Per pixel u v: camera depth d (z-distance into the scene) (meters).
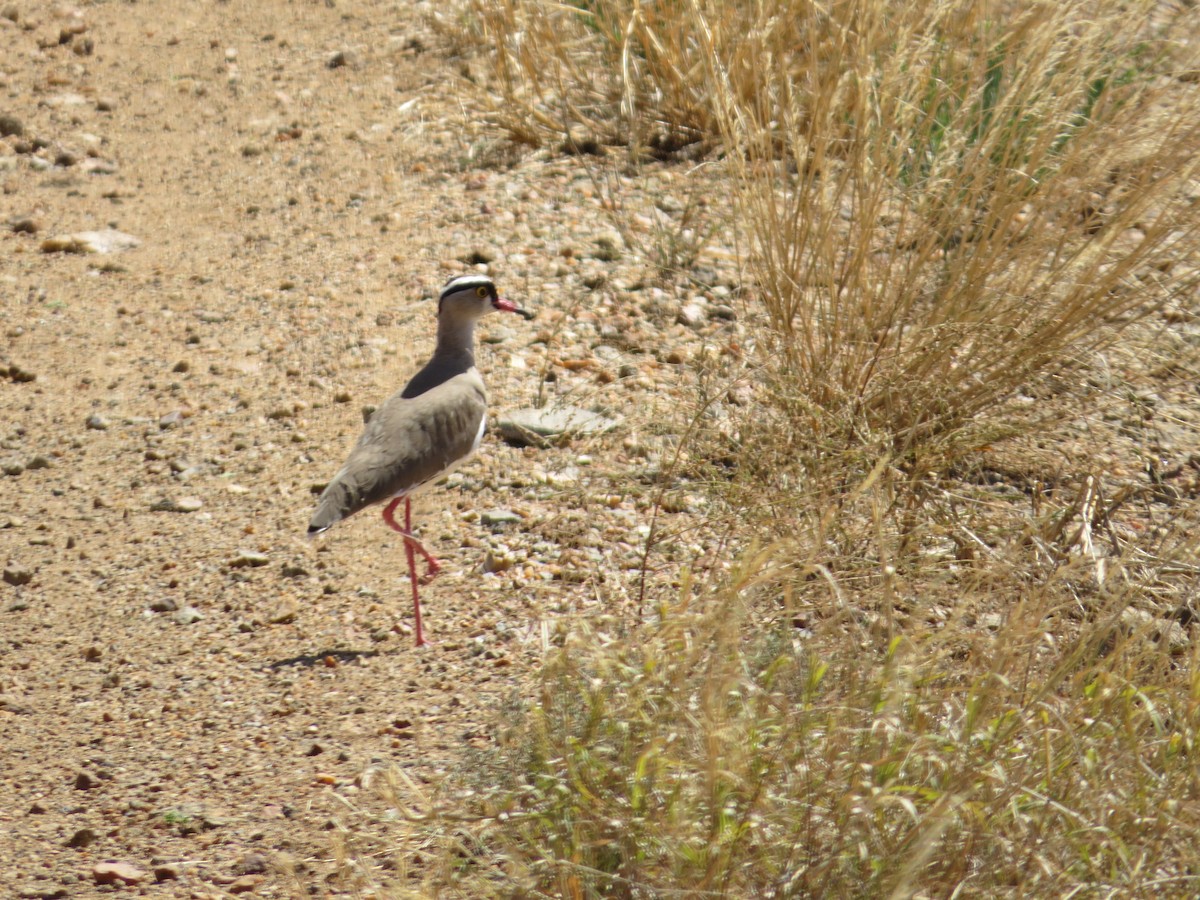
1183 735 6.80
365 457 10.27
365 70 19.78
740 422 11.49
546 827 6.59
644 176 16.62
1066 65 11.16
